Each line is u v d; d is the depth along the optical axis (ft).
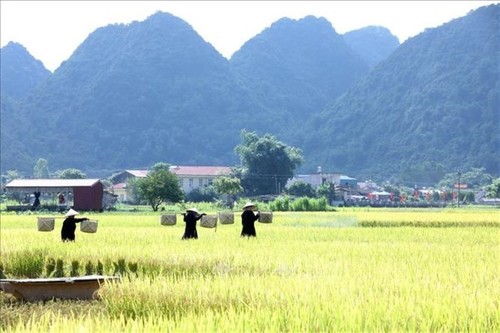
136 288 58.75
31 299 75.51
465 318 46.44
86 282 76.43
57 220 235.61
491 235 144.25
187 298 55.06
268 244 111.34
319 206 369.91
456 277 66.90
